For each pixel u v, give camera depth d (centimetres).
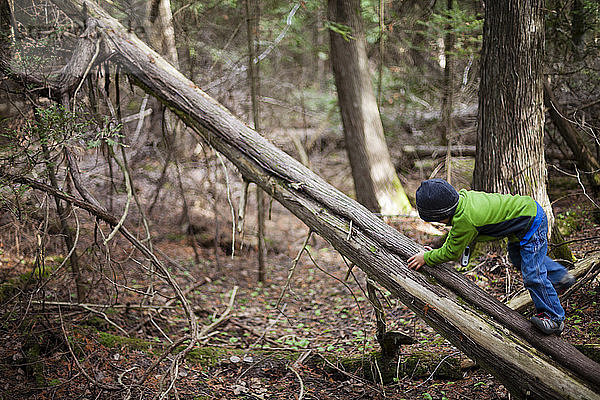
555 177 848
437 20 842
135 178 885
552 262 336
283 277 819
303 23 996
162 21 620
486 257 551
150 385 407
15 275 534
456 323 331
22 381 397
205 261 844
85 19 466
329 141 1185
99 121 463
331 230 381
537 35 485
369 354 450
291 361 472
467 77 931
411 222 794
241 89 907
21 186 403
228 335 579
